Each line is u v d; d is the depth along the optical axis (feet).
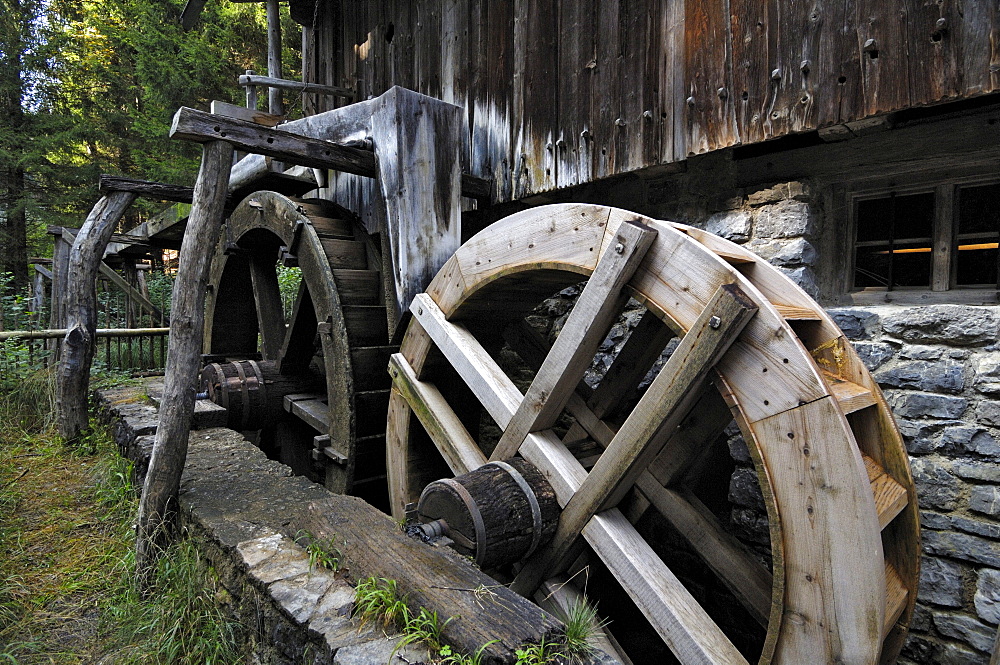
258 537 7.33
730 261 6.79
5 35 35.17
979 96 7.02
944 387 7.35
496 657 4.67
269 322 15.98
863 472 4.88
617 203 11.12
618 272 6.49
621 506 8.63
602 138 10.31
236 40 37.29
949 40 6.71
